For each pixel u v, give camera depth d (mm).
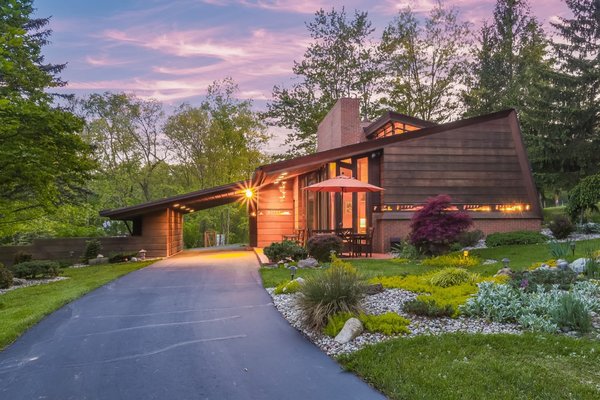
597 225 14367
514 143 15875
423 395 3383
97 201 28297
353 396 3615
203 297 7875
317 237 12211
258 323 6043
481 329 5164
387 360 4195
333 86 32531
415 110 30703
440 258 10742
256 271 11383
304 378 4039
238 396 3666
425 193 15164
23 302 7672
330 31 32375
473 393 3367
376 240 15141
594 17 23344
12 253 15945
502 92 30484
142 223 17188
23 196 14914
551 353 4172
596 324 5062
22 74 14578
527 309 5387
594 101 22688
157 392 3785
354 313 5645
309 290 5887
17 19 15648
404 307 6004
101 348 5043
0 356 4840
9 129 10727
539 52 30375
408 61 30078
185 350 4926
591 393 3283
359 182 12828
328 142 23156
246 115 34656
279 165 14086
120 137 32562
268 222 21594
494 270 9078
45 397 3719
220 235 33938
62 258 16406
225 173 33219
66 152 12445
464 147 15516
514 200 15672
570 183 22734
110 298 7949
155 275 10953
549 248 10617
